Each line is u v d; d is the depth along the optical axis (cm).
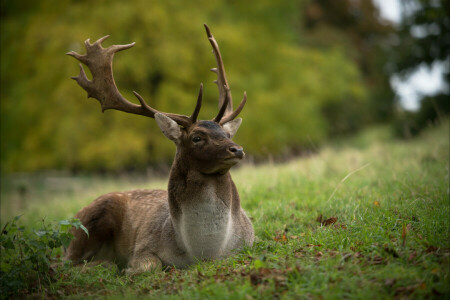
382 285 451
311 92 2528
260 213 830
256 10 2503
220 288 480
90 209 727
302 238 639
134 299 511
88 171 2295
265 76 2377
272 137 2220
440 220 611
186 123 632
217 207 604
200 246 609
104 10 2072
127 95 2094
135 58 2044
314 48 3569
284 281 479
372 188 874
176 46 2095
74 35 2017
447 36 2278
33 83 2164
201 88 623
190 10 2238
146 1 2091
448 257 483
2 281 593
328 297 432
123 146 1970
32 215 1138
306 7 3700
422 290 432
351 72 2725
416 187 813
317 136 2417
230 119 681
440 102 2228
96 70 698
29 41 2141
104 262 701
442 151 1062
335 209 768
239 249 637
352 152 1489
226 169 592
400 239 557
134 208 733
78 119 2038
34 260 602
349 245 571
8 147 2320
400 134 2328
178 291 509
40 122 2166
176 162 626
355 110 3403
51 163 2266
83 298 552
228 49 2234
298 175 1122
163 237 652
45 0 2272
